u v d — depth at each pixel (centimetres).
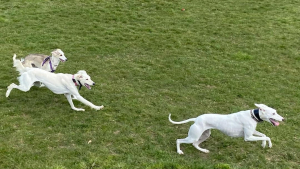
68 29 1365
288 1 1795
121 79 965
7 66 1013
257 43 1275
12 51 1135
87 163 573
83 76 758
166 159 598
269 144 623
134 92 883
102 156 597
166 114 778
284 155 637
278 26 1458
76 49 1174
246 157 627
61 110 777
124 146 640
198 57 1142
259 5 1722
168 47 1226
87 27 1395
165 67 1054
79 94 829
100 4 1680
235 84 952
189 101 851
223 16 1566
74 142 648
